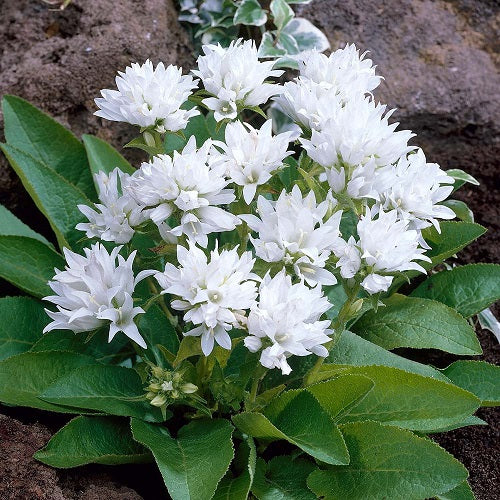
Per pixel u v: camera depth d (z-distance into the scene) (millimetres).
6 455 841
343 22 1157
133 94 853
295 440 840
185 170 809
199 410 888
